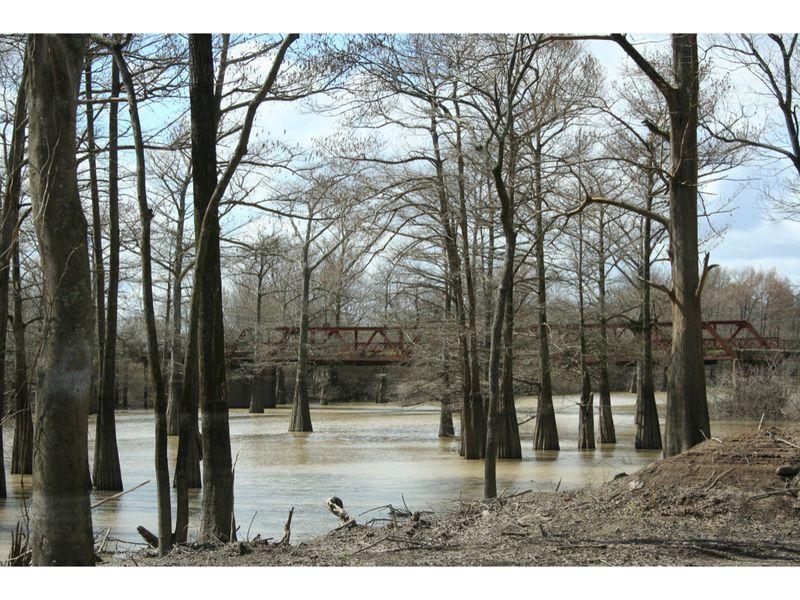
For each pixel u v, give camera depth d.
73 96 7.99
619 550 8.88
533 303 35.84
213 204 11.15
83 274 7.85
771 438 11.94
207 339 11.71
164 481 10.88
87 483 7.88
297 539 13.90
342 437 41.47
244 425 50.03
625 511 11.03
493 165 16.22
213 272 11.84
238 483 23.47
